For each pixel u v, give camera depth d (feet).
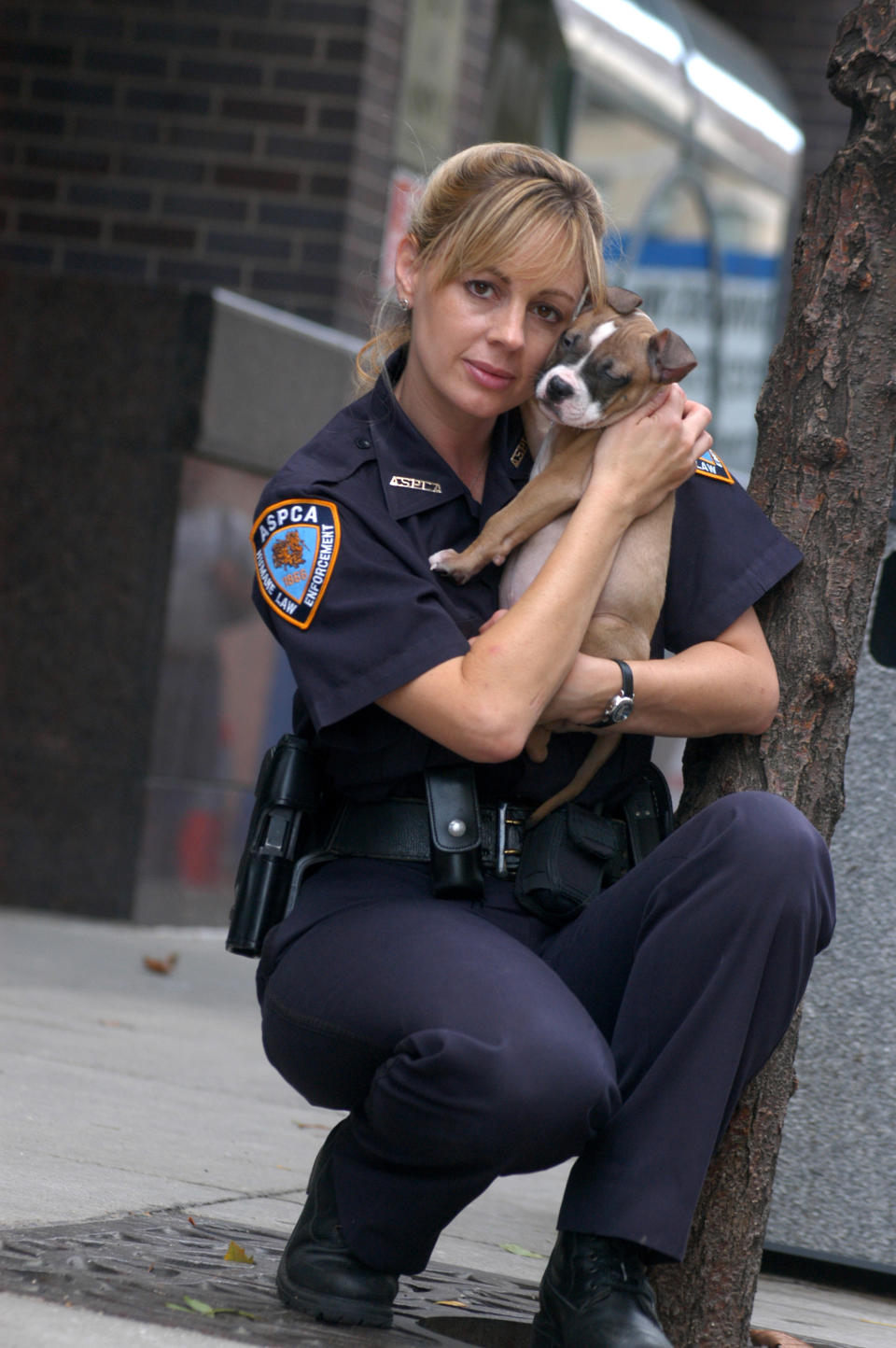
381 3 29.07
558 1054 8.17
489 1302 9.99
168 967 22.89
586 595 9.26
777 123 43.11
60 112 29.99
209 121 29.50
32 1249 9.29
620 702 9.37
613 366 10.85
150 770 26.53
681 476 9.84
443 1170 8.49
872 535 10.24
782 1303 12.26
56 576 26.99
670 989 8.57
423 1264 9.02
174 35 29.63
